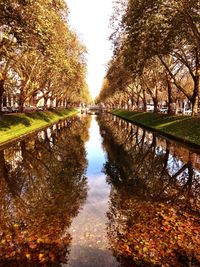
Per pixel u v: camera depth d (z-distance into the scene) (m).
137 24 20.59
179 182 14.14
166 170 16.61
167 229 8.82
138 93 67.31
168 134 31.42
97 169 17.16
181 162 18.58
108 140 30.61
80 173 16.14
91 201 11.45
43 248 7.71
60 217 9.84
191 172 16.00
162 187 13.34
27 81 41.00
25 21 17.48
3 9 16.33
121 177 15.24
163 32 21.38
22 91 42.66
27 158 20.17
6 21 17.73
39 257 7.26
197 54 29.55
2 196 12.11
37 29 17.48
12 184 13.90
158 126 38.19
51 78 47.59
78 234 8.50
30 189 13.09
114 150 24.02
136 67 28.22
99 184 13.95
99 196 12.11
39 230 8.79
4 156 20.66
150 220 9.52
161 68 40.97
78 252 7.49
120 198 11.84
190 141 25.12
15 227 8.98
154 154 21.61
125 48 26.94
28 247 7.73
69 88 76.25
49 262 7.04
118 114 90.44
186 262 7.07
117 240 8.13
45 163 18.69
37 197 11.95
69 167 17.64
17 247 7.72
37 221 9.45
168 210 10.44
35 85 42.66
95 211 10.38
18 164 18.22
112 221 9.47
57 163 18.72
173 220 9.50
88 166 17.97
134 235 8.43
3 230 8.77
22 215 9.97
